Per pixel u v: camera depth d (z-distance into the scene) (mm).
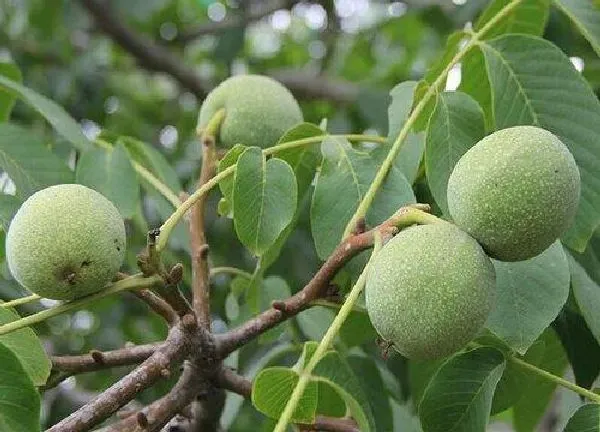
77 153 872
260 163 666
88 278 624
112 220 630
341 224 680
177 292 641
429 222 621
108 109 1621
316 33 1820
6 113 821
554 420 1062
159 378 638
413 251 602
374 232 633
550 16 893
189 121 1610
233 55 1405
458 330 601
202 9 1836
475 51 731
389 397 791
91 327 1264
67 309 627
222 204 709
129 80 1938
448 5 1435
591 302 682
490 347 653
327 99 1551
